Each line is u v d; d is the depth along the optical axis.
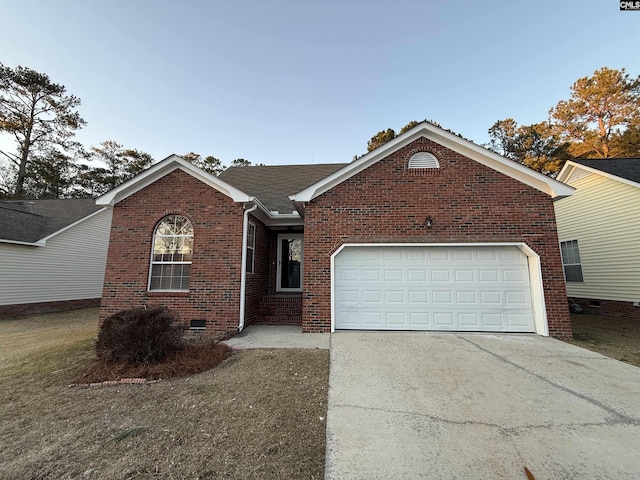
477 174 8.18
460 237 7.97
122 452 2.83
